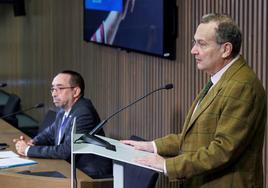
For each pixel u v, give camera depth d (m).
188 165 2.81
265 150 3.95
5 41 11.27
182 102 5.02
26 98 10.08
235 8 4.29
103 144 3.26
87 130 4.63
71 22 7.70
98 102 6.86
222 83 2.86
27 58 9.97
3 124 6.45
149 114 5.59
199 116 2.90
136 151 3.21
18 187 3.93
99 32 6.41
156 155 3.12
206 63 2.89
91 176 4.23
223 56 2.86
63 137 4.73
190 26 4.88
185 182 3.07
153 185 3.57
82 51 7.34
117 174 3.35
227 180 2.84
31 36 9.67
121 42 5.83
